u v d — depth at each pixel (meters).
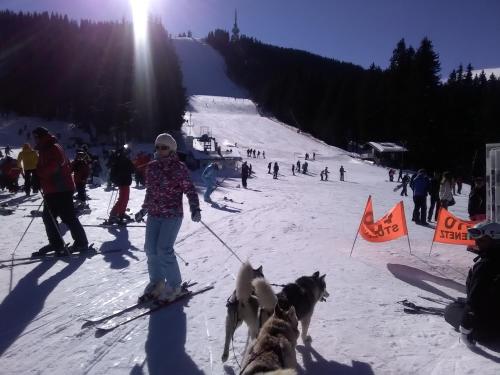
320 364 4.39
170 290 5.95
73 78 91.38
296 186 32.97
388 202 23.00
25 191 16.27
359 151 95.12
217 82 155.50
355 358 4.51
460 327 4.79
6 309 5.45
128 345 4.64
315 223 13.53
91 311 5.45
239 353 4.53
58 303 5.67
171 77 81.06
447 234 9.16
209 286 6.52
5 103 96.44
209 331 5.02
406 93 83.19
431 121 75.06
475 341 4.76
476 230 4.67
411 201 24.41
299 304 4.51
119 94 73.44
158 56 81.25
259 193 24.77
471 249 8.79
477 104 83.88
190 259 8.22
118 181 11.00
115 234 9.91
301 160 62.41
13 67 97.69
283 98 120.31
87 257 7.85
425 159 73.75
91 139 74.69
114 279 6.65
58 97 92.00
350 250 9.50
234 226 12.28
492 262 4.61
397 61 95.56
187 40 184.12
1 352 4.41
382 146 71.75
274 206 18.09
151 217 5.66
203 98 121.25
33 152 15.62
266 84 133.12
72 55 94.69
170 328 5.07
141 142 72.50
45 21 111.88
